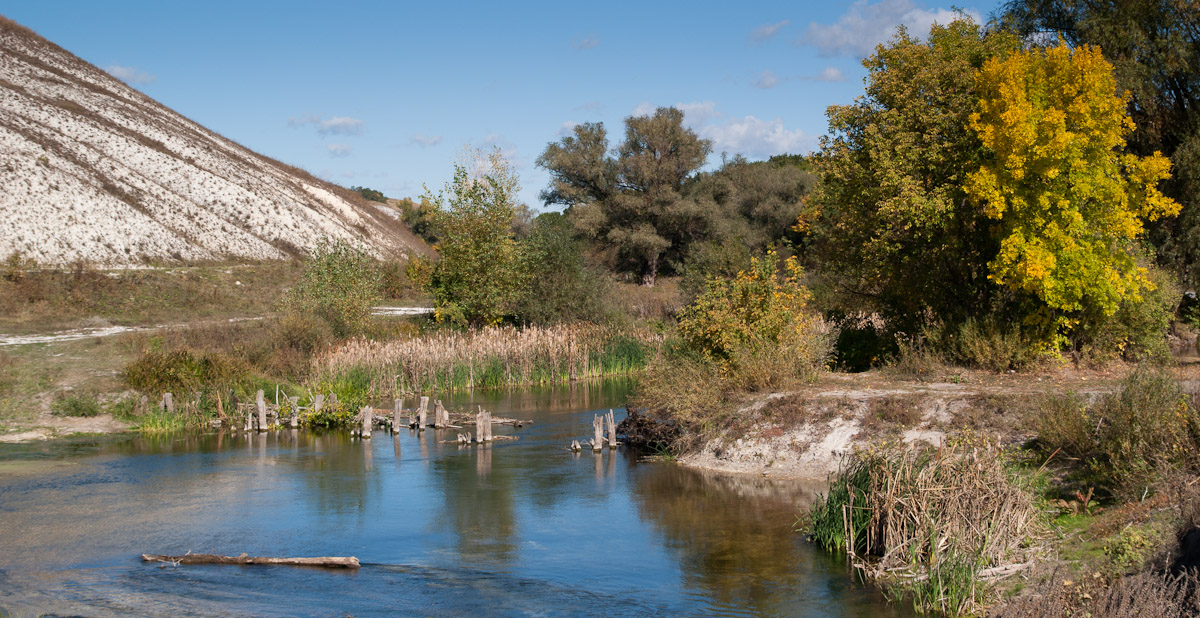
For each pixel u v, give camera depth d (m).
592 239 66.31
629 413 19.84
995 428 13.74
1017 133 16.38
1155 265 21.17
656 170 65.38
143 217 52.75
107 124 63.31
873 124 19.17
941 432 14.00
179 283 43.09
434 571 10.59
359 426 21.69
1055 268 16.84
